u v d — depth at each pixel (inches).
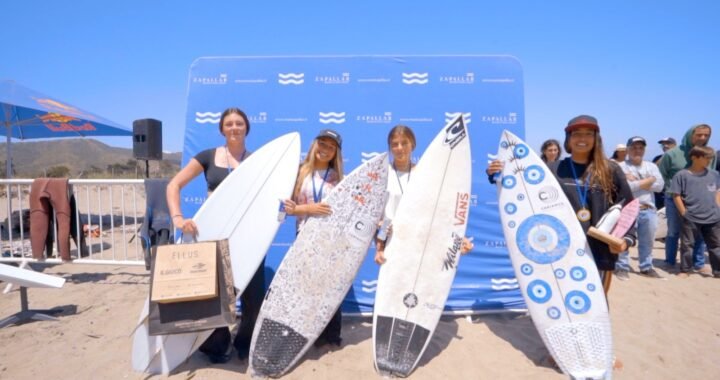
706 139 201.6
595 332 104.3
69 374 103.0
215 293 95.8
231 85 155.7
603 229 101.0
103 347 117.6
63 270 198.1
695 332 127.2
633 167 200.4
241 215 114.6
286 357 105.1
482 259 153.2
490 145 153.7
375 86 154.6
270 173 118.6
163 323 94.6
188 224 105.5
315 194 114.1
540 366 108.5
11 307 150.5
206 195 156.3
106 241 269.9
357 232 116.7
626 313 142.9
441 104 154.1
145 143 241.1
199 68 156.1
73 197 179.8
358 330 133.5
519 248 115.7
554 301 109.7
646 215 189.3
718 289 171.8
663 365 107.2
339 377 102.1
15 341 121.5
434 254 120.4
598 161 106.0
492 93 154.3
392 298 116.6
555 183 113.5
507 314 147.9
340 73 155.2
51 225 179.2
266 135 154.9
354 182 117.6
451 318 143.7
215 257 97.5
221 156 117.0
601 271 110.4
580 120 104.0
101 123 307.7
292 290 111.4
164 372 104.6
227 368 107.3
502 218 119.2
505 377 102.6
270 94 155.4
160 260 95.9
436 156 125.7
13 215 292.8
